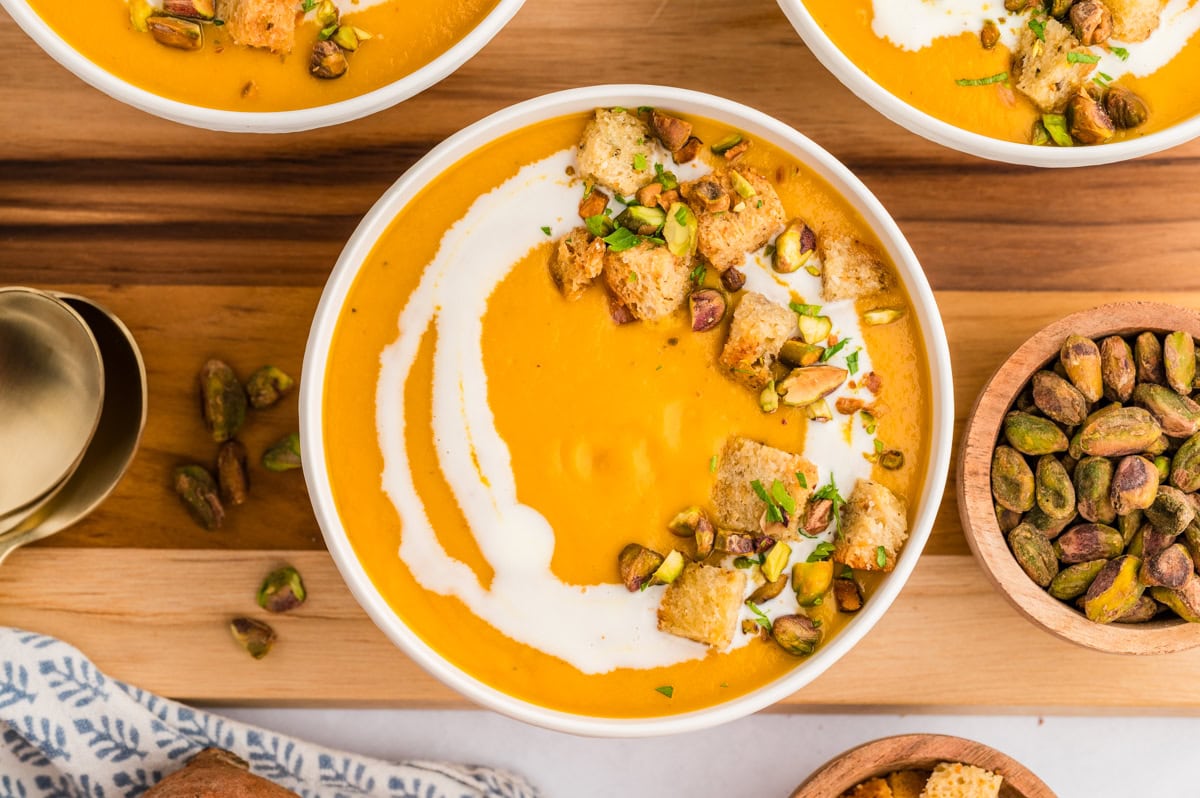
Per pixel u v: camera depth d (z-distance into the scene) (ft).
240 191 1.84
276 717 1.92
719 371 1.71
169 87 1.70
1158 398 1.77
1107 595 1.75
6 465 1.82
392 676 1.85
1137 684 1.87
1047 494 1.77
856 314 1.72
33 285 1.84
